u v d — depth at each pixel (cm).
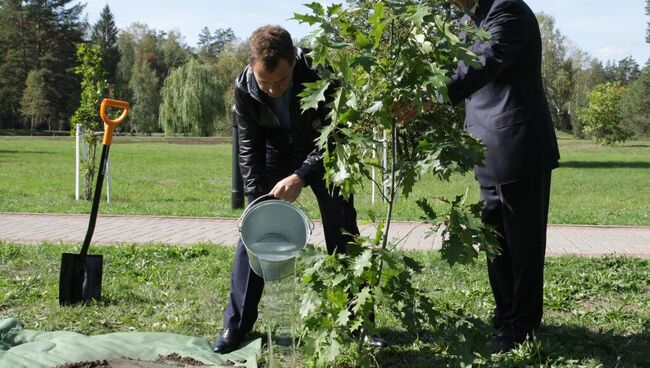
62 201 1433
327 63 400
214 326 489
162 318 507
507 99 415
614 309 520
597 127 5788
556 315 524
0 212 1213
